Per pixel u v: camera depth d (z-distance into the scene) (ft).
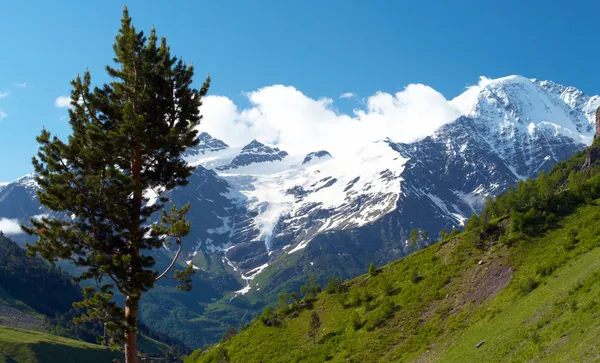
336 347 297.74
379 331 288.71
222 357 351.05
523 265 263.29
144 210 134.82
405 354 248.52
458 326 244.63
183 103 141.90
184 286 133.90
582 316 145.28
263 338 362.12
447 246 342.85
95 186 124.88
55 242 126.41
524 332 173.37
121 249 130.21
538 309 190.08
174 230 133.18
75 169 132.26
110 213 125.70
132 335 126.72
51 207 131.23
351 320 315.17
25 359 604.08
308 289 416.26
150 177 139.95
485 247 310.04
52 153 129.49
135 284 123.13
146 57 136.67
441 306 279.28
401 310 298.15
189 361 404.98
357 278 386.93
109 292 127.75
